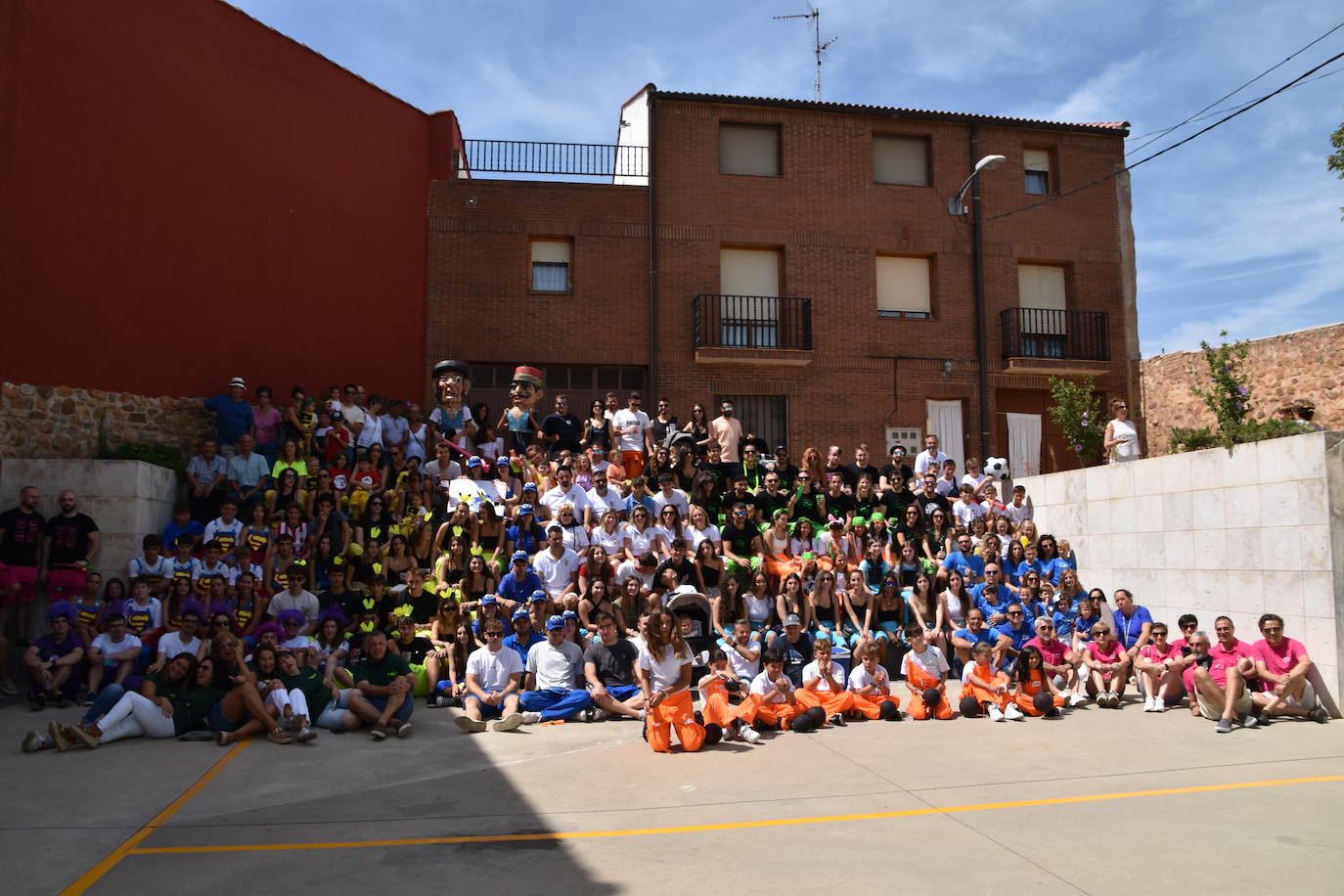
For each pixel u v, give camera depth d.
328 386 15.02
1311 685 9.16
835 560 11.63
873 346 18.48
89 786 6.24
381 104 16.44
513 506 12.02
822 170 18.73
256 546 10.54
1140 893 4.43
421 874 4.66
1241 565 10.27
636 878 4.60
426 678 9.55
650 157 18.14
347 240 15.56
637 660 8.42
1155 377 19.03
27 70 11.02
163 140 12.65
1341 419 15.31
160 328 12.49
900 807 5.94
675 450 14.02
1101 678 9.91
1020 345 18.98
